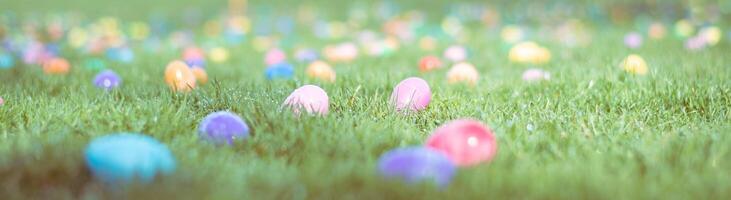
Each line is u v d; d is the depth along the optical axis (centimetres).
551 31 291
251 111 115
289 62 204
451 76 156
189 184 84
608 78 145
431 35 281
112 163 84
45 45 250
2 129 113
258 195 83
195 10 426
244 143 102
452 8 407
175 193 81
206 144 101
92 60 188
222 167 91
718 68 162
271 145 101
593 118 117
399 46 239
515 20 343
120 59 209
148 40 285
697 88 132
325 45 256
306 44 259
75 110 121
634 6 376
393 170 85
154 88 143
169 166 87
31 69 177
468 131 95
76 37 293
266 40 273
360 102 126
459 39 263
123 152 84
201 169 89
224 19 371
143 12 422
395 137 106
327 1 465
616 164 93
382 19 361
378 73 162
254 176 88
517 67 181
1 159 91
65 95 139
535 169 91
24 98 133
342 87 141
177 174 86
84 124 112
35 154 92
